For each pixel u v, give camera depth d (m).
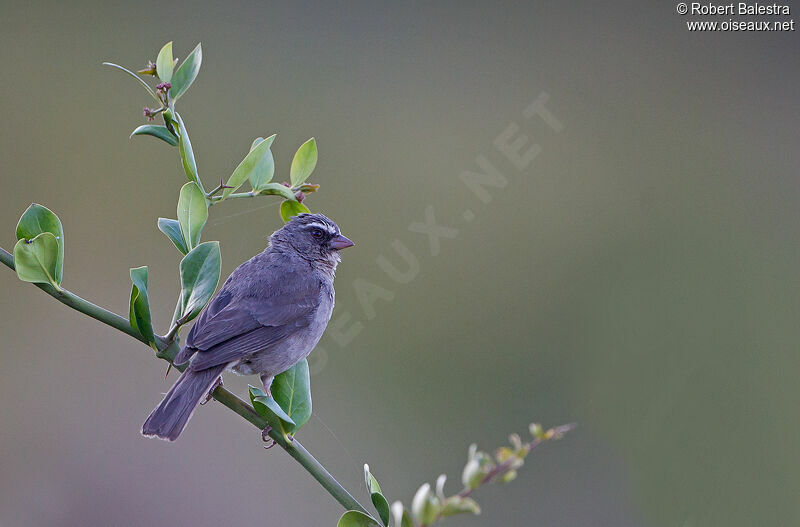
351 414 11.66
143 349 11.20
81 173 13.52
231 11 14.99
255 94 14.44
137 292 5.96
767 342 11.99
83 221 13.14
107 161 13.70
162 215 13.38
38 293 11.77
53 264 5.88
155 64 6.48
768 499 10.72
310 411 6.29
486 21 15.09
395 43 14.93
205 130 14.10
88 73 14.45
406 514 4.31
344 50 15.04
